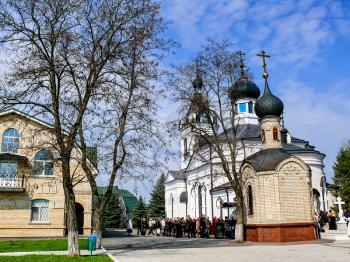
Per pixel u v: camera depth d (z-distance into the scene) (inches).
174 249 975.6
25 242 1198.9
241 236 1186.0
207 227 1579.7
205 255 808.9
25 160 1521.9
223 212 2031.3
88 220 1592.0
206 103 1226.0
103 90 908.6
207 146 1433.3
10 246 1049.5
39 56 858.8
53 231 1529.3
